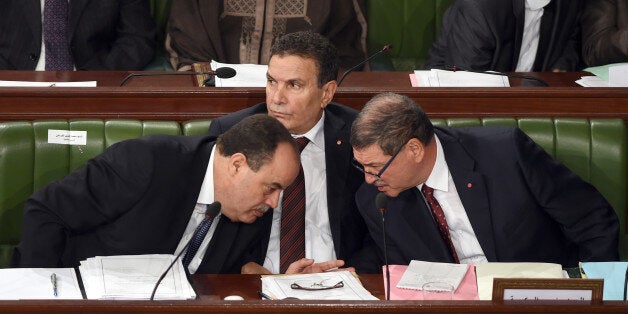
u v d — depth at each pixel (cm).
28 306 743
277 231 1188
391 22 2105
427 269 1001
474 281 977
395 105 1080
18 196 1229
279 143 1022
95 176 1068
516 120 1305
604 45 1862
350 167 1205
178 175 1083
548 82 1552
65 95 1285
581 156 1291
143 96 1301
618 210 1298
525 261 1154
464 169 1148
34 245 1033
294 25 1967
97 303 749
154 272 942
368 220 1155
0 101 1273
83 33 1839
